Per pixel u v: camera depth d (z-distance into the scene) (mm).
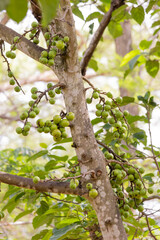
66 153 6227
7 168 4469
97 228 3482
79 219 3441
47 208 3666
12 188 3633
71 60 3164
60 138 3100
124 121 3492
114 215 3074
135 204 3328
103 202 3078
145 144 3805
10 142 7172
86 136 3133
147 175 3748
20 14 1709
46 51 3189
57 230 3402
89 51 4078
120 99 3336
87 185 3070
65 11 3064
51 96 3215
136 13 4133
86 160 3111
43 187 3174
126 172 3291
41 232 3562
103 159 3148
